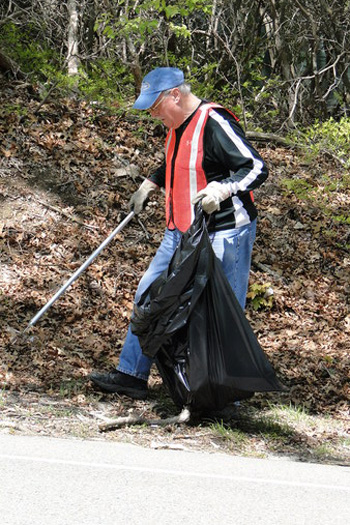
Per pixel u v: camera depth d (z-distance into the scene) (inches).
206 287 250.5
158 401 282.2
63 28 579.8
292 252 422.9
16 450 205.6
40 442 218.5
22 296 342.6
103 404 271.3
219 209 256.1
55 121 458.6
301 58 592.7
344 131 508.4
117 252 390.3
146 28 456.8
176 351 256.4
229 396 251.8
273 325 366.3
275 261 411.8
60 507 162.6
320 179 486.6
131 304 359.3
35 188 413.7
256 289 375.6
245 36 568.4
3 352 299.3
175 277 249.4
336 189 483.5
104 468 196.2
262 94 552.4
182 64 535.8
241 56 566.6
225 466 213.5
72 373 293.4
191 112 257.6
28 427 238.5
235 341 249.4
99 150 446.0
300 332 362.3
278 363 331.9
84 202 415.2
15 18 550.9
